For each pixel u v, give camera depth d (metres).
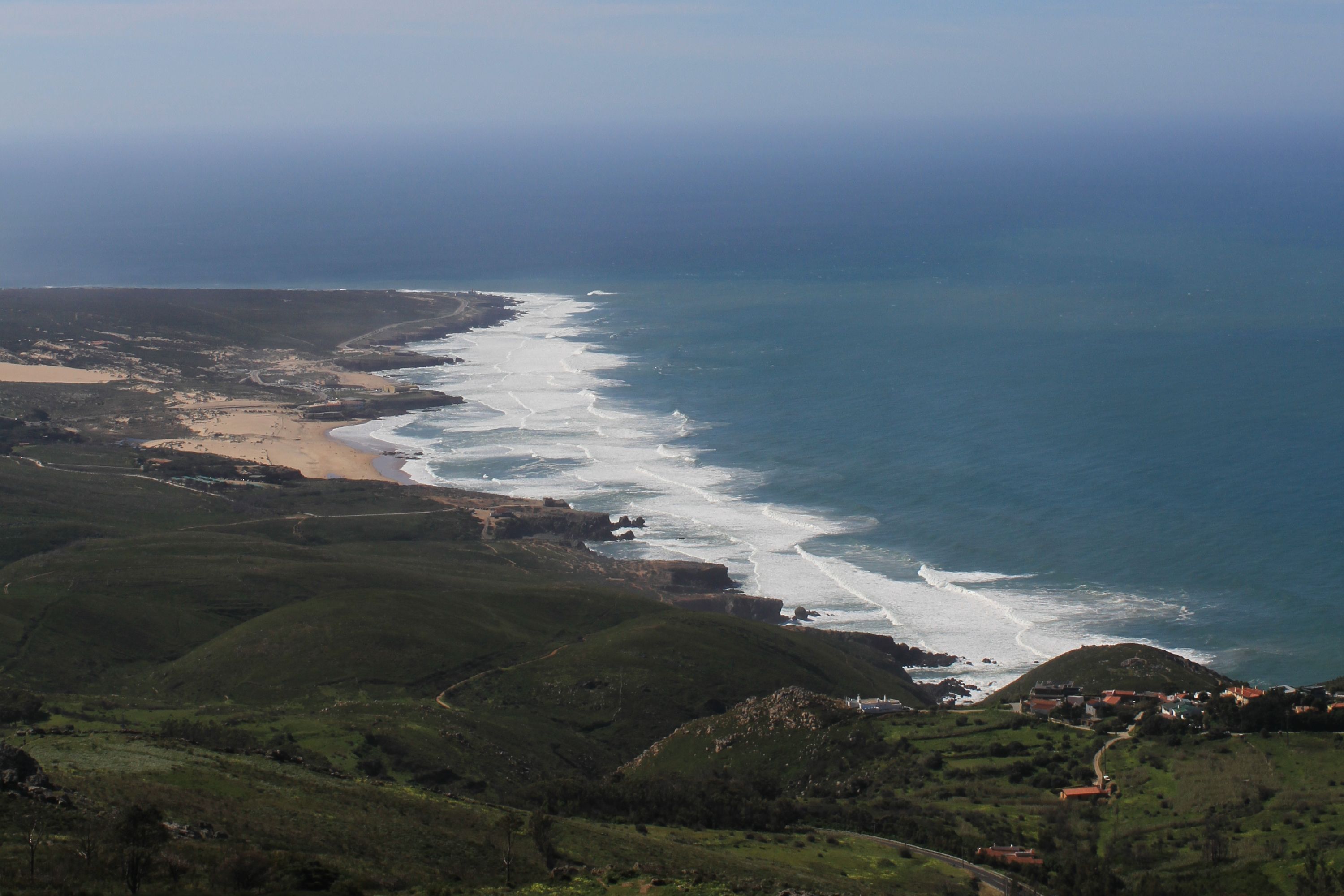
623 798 78.25
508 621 127.38
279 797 64.12
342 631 116.56
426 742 89.19
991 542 164.25
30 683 104.69
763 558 163.25
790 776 89.75
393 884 54.78
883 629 141.25
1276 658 127.81
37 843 50.88
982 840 71.62
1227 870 65.19
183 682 109.25
